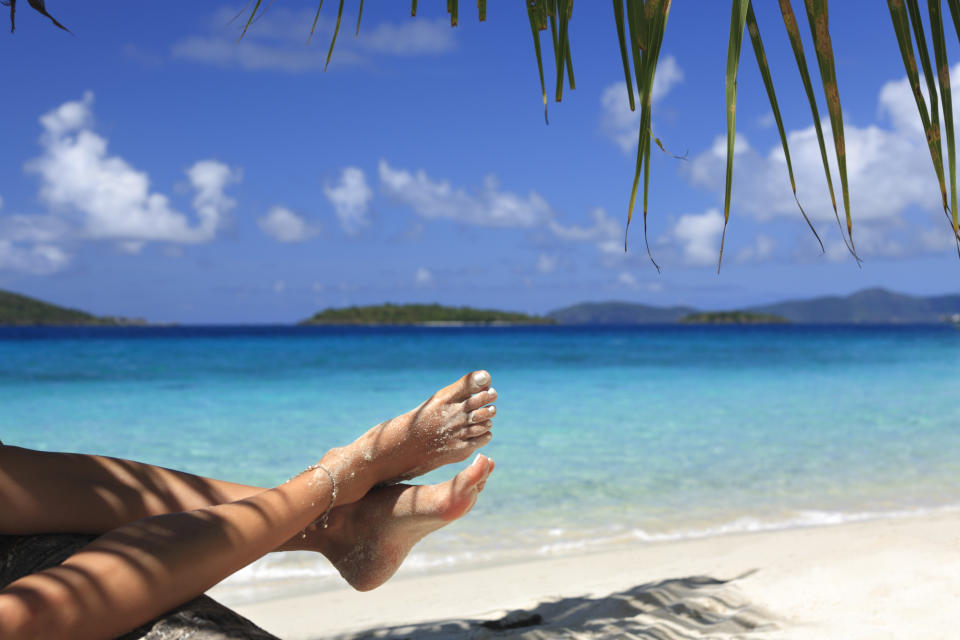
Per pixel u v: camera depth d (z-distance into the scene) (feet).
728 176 3.23
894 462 20.52
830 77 3.17
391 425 5.64
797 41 3.20
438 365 68.08
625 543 13.12
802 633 6.80
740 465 20.18
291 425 28.81
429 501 5.55
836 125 3.19
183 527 4.24
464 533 13.91
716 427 27.37
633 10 3.46
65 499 4.68
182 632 3.87
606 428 27.04
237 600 10.42
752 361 71.41
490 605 8.98
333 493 5.26
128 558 3.91
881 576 8.45
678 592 8.47
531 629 7.47
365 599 10.03
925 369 58.34
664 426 27.71
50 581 3.68
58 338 147.54
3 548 4.53
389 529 5.65
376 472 5.58
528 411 32.35
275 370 60.70
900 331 230.68
